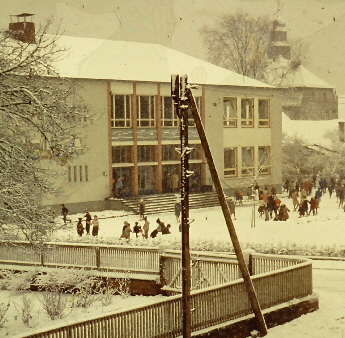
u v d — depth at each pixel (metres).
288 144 68.81
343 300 20.80
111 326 14.79
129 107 48.16
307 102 95.50
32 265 23.91
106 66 47.31
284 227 32.56
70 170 43.59
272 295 18.70
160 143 49.81
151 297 21.33
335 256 27.41
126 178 49.16
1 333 18.09
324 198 52.91
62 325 13.84
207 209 48.19
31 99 21.55
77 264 23.14
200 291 16.64
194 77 52.34
